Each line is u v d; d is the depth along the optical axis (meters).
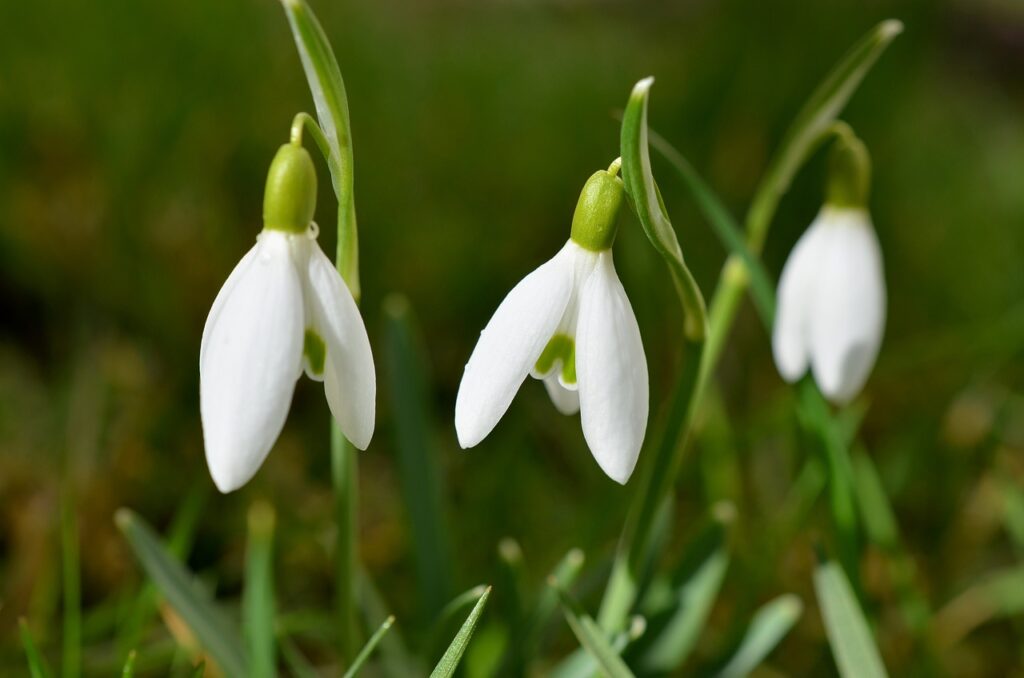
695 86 0.54
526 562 0.33
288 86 0.49
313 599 0.32
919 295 0.49
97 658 0.29
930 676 0.29
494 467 0.35
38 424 0.37
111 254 0.41
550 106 0.54
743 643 0.27
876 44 0.25
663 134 0.52
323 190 0.44
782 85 0.53
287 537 0.33
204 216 0.42
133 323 0.40
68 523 0.27
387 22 0.65
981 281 0.50
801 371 0.27
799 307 0.27
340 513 0.24
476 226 0.47
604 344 0.22
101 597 0.31
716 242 0.47
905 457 0.37
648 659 0.27
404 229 0.45
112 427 0.35
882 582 0.34
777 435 0.38
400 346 0.29
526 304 0.22
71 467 0.33
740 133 0.52
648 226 0.22
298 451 0.37
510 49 0.63
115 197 0.43
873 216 0.52
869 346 0.26
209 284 0.40
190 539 0.32
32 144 0.44
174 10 0.50
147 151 0.44
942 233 0.53
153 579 0.25
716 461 0.34
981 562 0.36
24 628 0.24
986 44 0.89
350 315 0.22
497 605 0.28
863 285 0.26
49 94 0.46
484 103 0.54
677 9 0.81
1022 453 0.40
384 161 0.47
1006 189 0.61
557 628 0.29
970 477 0.39
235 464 0.21
